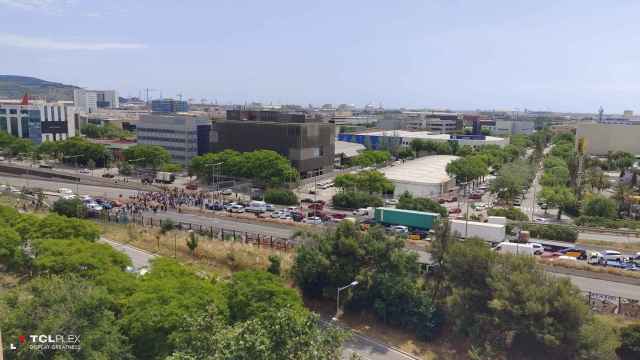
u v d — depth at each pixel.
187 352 34.91
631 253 89.31
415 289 63.47
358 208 124.38
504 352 55.31
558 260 79.69
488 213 116.88
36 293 43.53
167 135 199.38
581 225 111.56
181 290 50.25
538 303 52.69
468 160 165.88
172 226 97.06
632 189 146.12
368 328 64.31
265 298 53.03
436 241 67.19
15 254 68.19
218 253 85.44
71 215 105.06
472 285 59.88
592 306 62.00
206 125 199.75
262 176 146.12
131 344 43.31
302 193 147.88
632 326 54.50
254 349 32.44
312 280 69.81
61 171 177.50
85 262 57.41
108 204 120.19
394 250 68.00
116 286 51.81
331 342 35.03
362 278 65.38
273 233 97.31
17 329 38.56
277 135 169.75
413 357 57.41
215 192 146.25
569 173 158.62
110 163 198.50
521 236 91.19
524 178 152.25
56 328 38.81
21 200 124.44
